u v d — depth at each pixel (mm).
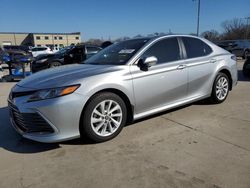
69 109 3346
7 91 8086
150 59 3959
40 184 2773
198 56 4957
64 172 2984
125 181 2768
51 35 90000
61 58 12398
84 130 3543
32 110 3340
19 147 3676
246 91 6906
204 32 54781
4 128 4461
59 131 3355
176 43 4688
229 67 5500
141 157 3260
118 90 3795
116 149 3504
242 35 62688
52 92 3330
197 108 5191
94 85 3514
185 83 4652
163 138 3801
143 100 4082
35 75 4070
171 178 2789
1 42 87688
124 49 4426
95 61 4574
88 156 3338
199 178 2770
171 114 4840
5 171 3049
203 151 3357
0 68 12031
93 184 2738
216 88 5316
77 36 94875
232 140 3664
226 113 4859
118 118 3852
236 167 2957
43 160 3277
